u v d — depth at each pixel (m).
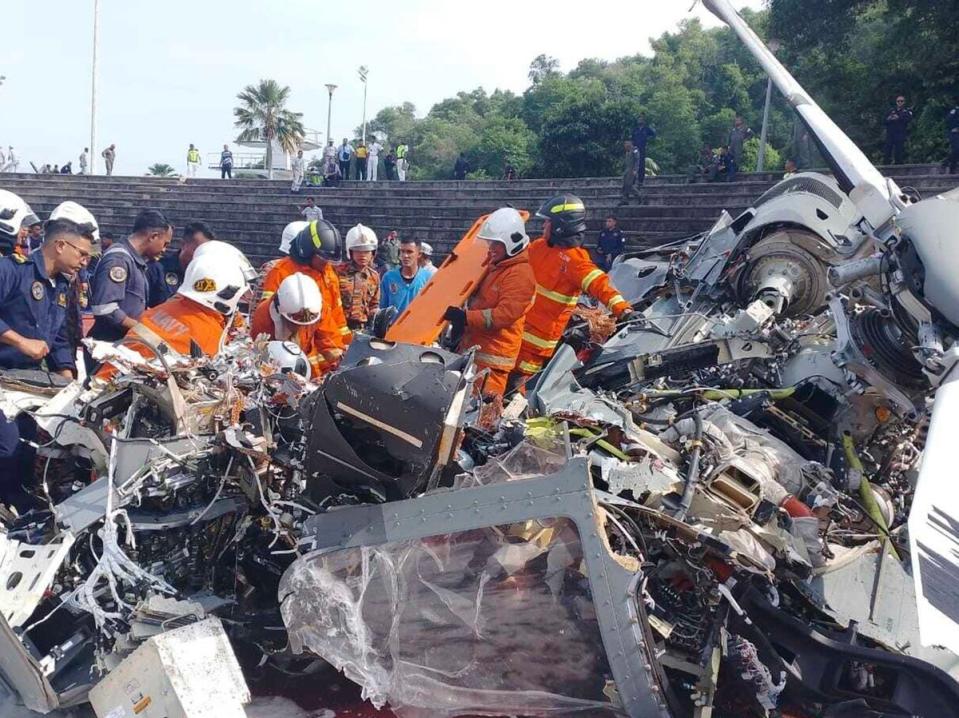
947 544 2.89
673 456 4.00
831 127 5.19
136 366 4.04
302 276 5.72
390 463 3.70
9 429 4.57
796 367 5.18
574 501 3.35
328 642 3.53
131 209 29.55
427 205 25.27
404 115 82.75
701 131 38.31
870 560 4.04
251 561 3.80
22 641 3.41
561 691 3.45
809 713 3.67
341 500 3.77
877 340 4.45
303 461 3.76
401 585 3.51
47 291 5.38
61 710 3.55
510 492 3.42
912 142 23.30
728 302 7.54
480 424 4.42
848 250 4.83
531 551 3.43
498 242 6.01
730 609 3.59
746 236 7.41
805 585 3.70
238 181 29.58
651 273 8.80
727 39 52.91
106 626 3.50
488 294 6.12
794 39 24.64
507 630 3.46
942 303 3.90
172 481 3.73
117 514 3.57
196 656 3.13
